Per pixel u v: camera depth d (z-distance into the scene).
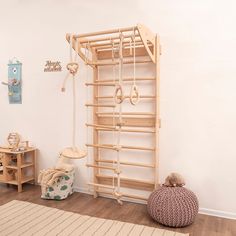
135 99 2.41
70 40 2.41
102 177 2.87
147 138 2.70
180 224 2.16
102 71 2.87
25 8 3.25
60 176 2.79
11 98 3.42
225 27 2.35
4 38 3.41
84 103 2.99
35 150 3.26
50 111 3.20
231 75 2.35
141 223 2.28
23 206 2.61
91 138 2.97
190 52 2.48
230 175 2.40
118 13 2.77
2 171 3.24
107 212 2.50
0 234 2.07
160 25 2.59
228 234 2.10
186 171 2.56
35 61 3.24
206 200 2.50
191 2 2.46
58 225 2.22
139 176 2.76
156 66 2.51
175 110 2.57
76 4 2.97
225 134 2.40
